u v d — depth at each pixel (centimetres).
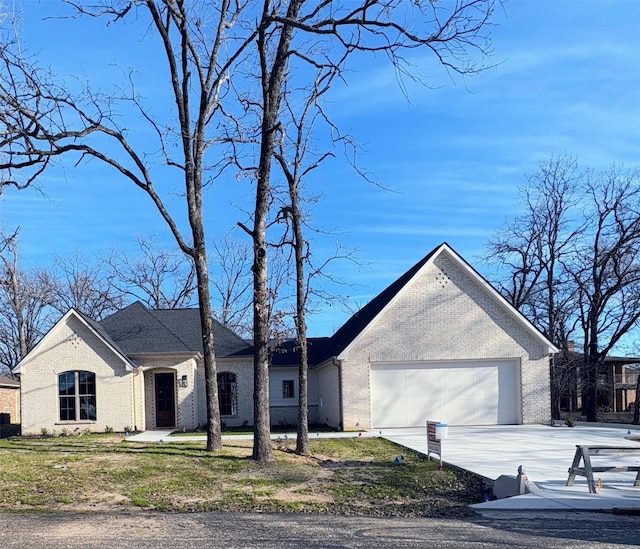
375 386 2355
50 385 2361
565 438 1948
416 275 2375
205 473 1306
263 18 1424
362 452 1677
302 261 1603
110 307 4672
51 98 1483
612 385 4275
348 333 2673
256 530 854
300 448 1596
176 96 1630
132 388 2383
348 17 1247
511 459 1502
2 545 764
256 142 1641
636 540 784
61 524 898
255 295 1470
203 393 2614
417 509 1052
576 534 822
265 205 1478
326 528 869
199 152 1622
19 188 1580
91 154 1555
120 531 847
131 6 1545
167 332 2583
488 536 810
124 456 1488
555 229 3519
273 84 1473
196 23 1625
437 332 2377
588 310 3416
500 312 2414
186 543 770
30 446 1747
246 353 2661
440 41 1185
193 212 1614
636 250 3119
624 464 1439
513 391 2409
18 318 4081
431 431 1462
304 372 1616
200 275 1605
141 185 1600
